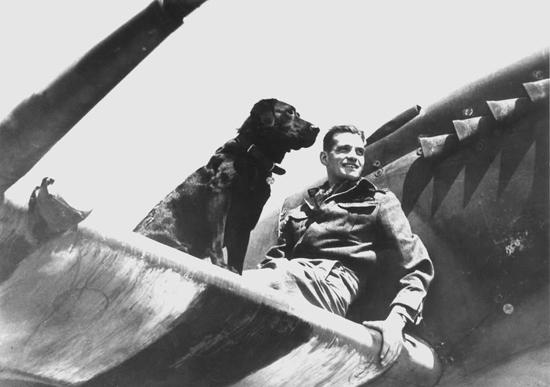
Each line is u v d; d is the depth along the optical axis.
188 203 8.05
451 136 9.41
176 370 7.30
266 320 7.15
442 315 9.05
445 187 9.36
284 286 8.09
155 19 5.59
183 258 6.74
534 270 8.73
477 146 9.28
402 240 8.65
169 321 6.92
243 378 7.53
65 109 5.62
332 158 9.03
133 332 6.93
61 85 5.58
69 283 6.39
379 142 10.07
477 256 9.00
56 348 6.93
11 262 6.08
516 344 8.69
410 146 9.85
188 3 5.57
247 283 7.06
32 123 5.61
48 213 5.86
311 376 7.85
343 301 8.29
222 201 7.92
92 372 7.31
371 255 8.57
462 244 9.11
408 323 8.66
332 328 7.54
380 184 9.86
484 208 9.06
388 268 8.70
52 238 6.03
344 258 8.57
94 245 6.25
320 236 8.70
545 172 8.84
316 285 8.18
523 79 9.28
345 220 8.72
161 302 6.75
